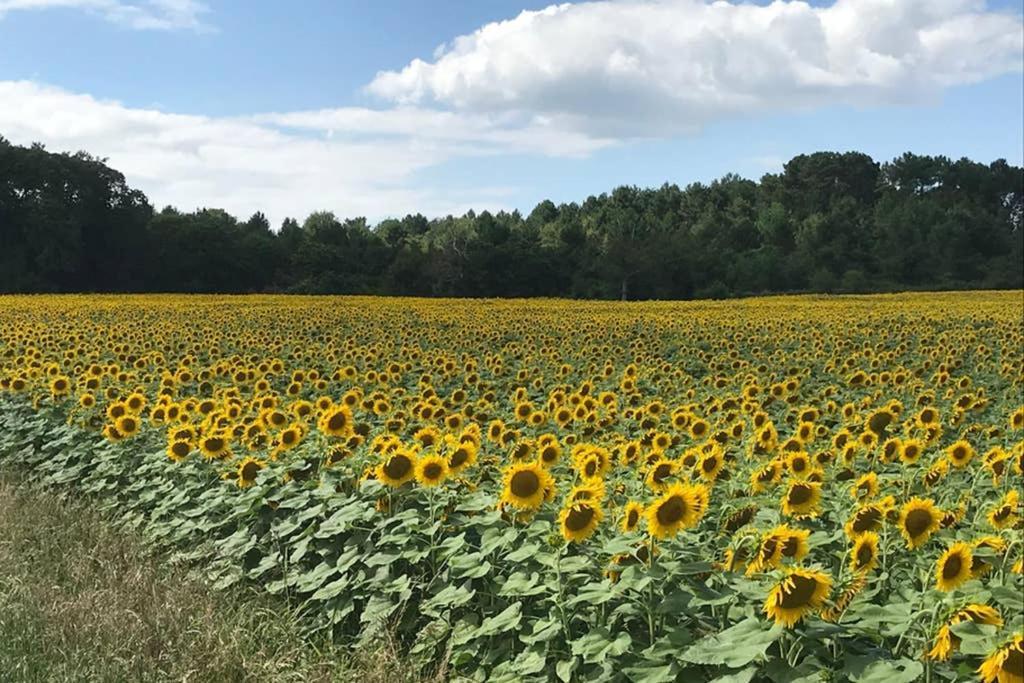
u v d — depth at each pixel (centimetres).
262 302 4775
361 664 583
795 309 4147
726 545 549
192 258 9212
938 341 2197
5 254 8500
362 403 1124
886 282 10025
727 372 1855
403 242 10225
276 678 569
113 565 752
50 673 568
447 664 557
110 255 9131
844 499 646
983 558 454
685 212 16162
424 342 2491
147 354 1809
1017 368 1633
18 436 1211
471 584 596
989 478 707
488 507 640
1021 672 331
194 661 583
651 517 467
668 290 9325
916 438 835
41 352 1773
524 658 510
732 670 417
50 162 8712
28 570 757
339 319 3206
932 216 12100
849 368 1778
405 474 649
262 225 11475
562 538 501
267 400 1084
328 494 730
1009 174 16850
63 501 977
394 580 627
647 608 465
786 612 386
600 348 2244
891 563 531
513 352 2150
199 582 721
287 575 702
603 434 958
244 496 785
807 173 16250
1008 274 10169
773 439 830
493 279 8994
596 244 10262
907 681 362
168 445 973
